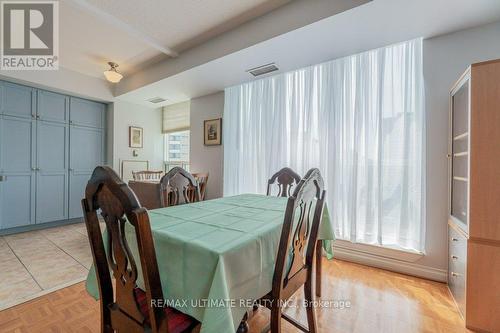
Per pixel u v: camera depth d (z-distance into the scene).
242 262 0.91
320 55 2.47
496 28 1.86
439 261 2.07
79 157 4.00
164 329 0.80
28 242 3.02
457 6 1.67
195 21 2.33
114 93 4.18
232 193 3.48
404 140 2.19
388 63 2.29
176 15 2.23
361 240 2.45
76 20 2.34
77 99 3.96
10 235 3.30
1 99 3.20
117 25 2.34
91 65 3.46
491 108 1.43
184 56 2.93
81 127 4.02
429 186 2.11
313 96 2.76
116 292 0.96
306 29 2.00
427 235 2.12
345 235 2.55
